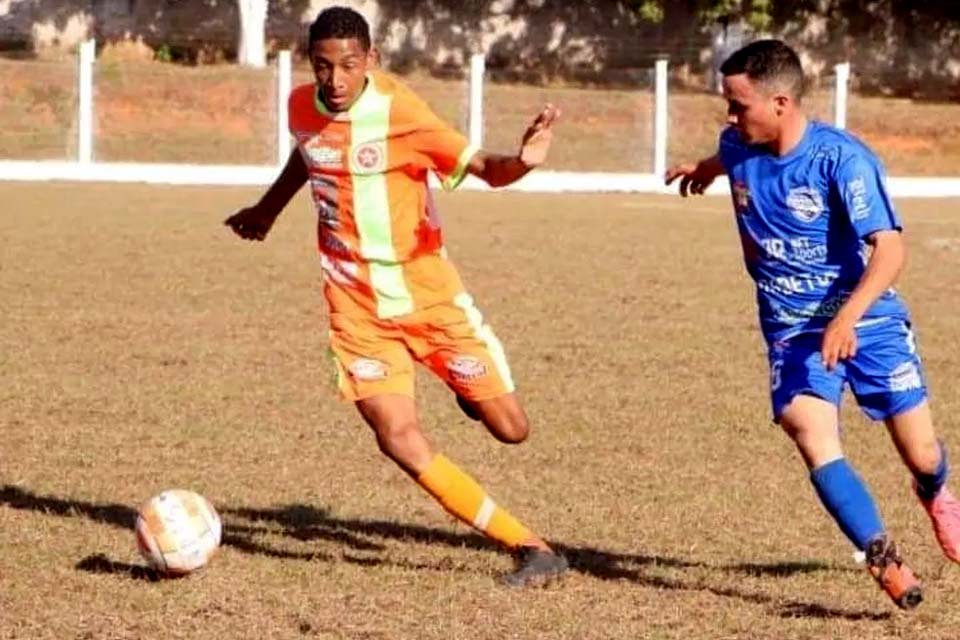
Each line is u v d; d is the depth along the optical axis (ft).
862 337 65.51
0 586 70.18
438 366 72.33
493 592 70.44
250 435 106.11
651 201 335.88
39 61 447.42
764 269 66.18
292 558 76.33
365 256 71.05
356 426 109.40
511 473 96.27
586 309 169.07
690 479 94.99
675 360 138.31
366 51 70.18
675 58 518.78
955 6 518.78
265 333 149.48
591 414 114.62
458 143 70.08
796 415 65.36
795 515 86.33
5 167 346.54
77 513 84.43
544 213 293.64
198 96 414.00
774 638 64.49
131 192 316.60
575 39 523.70
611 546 79.82
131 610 66.90
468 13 523.29
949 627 66.28
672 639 64.03
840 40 520.83
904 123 449.89
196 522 71.20
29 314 157.79
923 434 66.64
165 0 508.94
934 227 280.51
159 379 125.70
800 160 64.34
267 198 76.89
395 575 73.15
